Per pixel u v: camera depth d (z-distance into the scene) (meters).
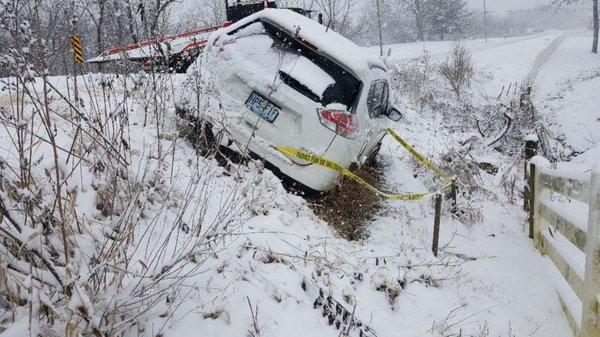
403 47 37.66
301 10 10.74
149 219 3.37
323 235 4.56
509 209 7.28
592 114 20.61
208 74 5.02
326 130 4.87
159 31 4.06
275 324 2.93
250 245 3.60
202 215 3.35
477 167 9.09
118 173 2.93
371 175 7.23
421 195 5.13
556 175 4.39
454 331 3.61
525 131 14.05
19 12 2.25
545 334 3.69
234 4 11.16
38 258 2.07
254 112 4.90
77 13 2.81
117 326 2.11
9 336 1.94
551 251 4.91
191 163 4.59
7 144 3.36
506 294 4.32
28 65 2.20
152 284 2.33
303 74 4.88
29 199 2.12
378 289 3.92
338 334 3.09
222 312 2.81
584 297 3.02
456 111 16.50
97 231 2.73
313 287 3.38
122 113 3.10
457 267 4.75
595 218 2.84
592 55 40.09
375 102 6.07
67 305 1.93
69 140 3.65
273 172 5.05
